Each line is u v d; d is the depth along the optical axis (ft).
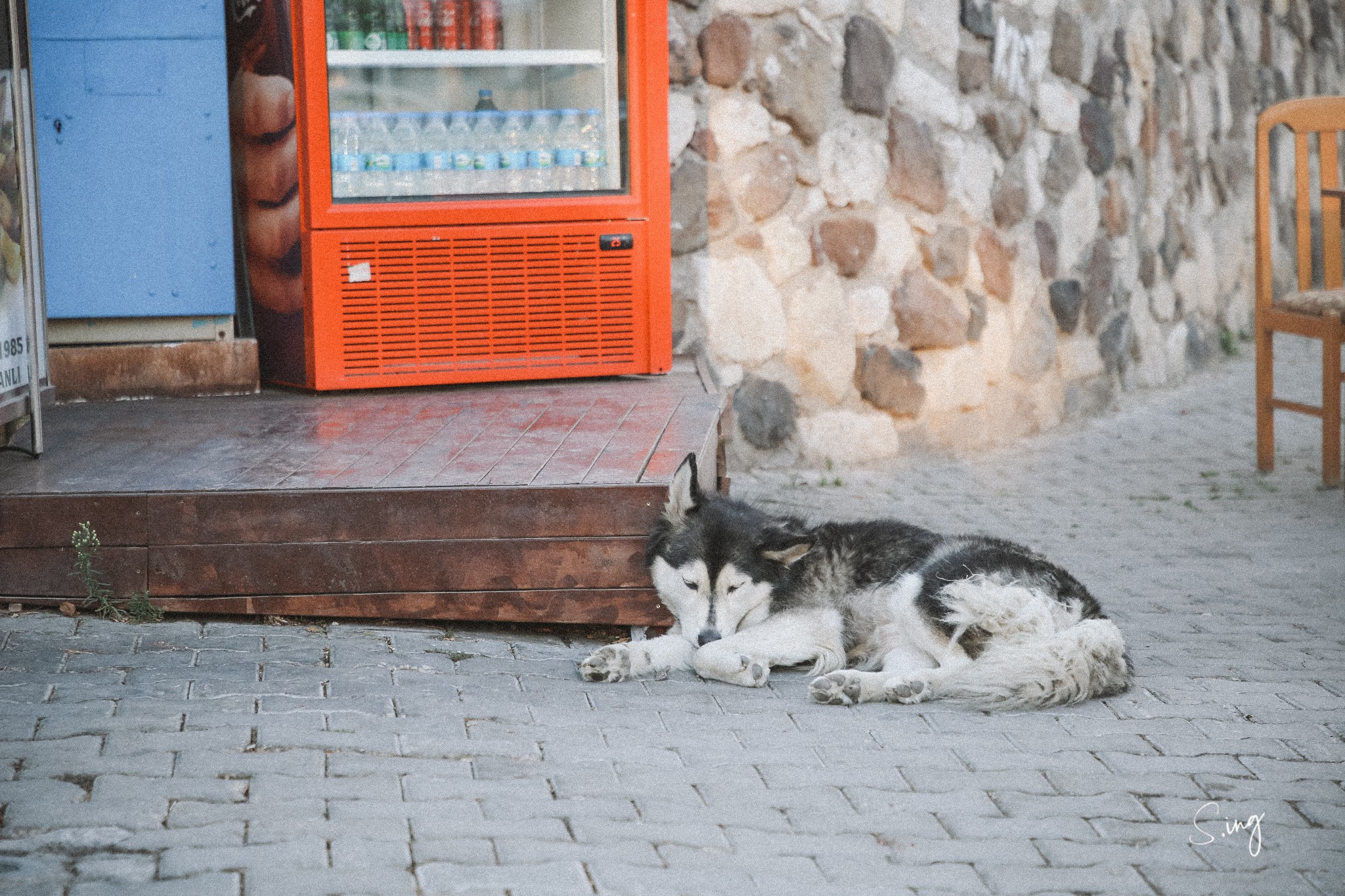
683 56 22.30
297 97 18.43
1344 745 11.57
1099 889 8.83
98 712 10.89
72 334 18.88
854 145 23.84
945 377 25.49
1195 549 19.67
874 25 23.71
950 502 22.16
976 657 13.12
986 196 25.72
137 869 8.38
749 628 14.11
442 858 8.71
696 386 20.04
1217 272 36.42
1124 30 29.81
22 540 13.56
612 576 14.17
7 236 14.55
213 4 18.35
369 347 19.12
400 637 13.75
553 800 9.80
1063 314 28.22
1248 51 38.11
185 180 18.69
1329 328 23.31
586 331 20.12
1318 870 9.20
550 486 13.94
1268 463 24.84
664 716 12.10
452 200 19.27
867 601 14.43
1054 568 13.60
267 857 8.58
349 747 10.52
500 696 12.27
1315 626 15.81
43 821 8.93
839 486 22.99
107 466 14.73
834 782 10.50
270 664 12.50
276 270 19.31
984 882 8.86
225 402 18.79
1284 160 41.29
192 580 13.76
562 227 19.72
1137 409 30.25
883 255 24.39
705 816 9.71
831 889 8.64
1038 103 26.94
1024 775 10.75
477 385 20.08
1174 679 13.56
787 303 23.61
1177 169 33.19
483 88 20.12
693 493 13.76
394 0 19.11
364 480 14.08
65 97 18.21
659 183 20.17
